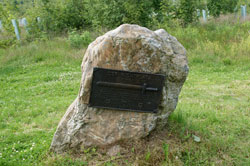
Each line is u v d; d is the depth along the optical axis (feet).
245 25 27.17
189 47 22.33
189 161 7.80
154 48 7.31
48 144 8.96
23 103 13.26
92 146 8.26
